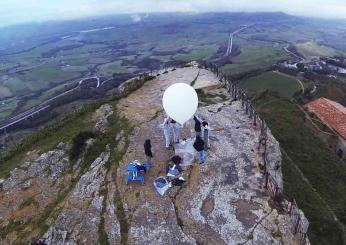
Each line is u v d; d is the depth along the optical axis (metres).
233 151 21.22
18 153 25.73
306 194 34.25
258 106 63.38
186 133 23.39
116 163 20.77
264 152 21.14
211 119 25.67
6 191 21.42
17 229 18.55
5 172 23.23
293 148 46.00
